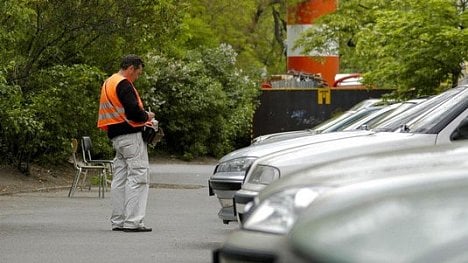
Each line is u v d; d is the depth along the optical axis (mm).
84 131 49156
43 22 46250
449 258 8344
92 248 23547
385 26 47812
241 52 96188
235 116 76812
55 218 30797
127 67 25984
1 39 42625
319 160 19781
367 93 79938
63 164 49750
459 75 47094
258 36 106875
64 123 47750
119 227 27000
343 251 8555
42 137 47625
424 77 46938
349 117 41406
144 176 26406
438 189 8992
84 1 46875
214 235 26531
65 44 47625
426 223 8633
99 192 39875
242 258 10062
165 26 49312
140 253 22812
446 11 46531
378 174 9883
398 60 47844
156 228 28062
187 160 73750
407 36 46750
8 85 42500
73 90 46406
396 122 23578
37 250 23188
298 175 10992
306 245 8867
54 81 46062
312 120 81438
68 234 26250
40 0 45250
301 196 9953
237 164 23719
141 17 48250
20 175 45938
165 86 72250
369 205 8984
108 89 25797
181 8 50812
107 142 50125
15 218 30719
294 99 81750
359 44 51750
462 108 21047
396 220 8711
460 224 8586
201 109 72812
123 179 26703
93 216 31500
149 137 26344
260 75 87000
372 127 24906
